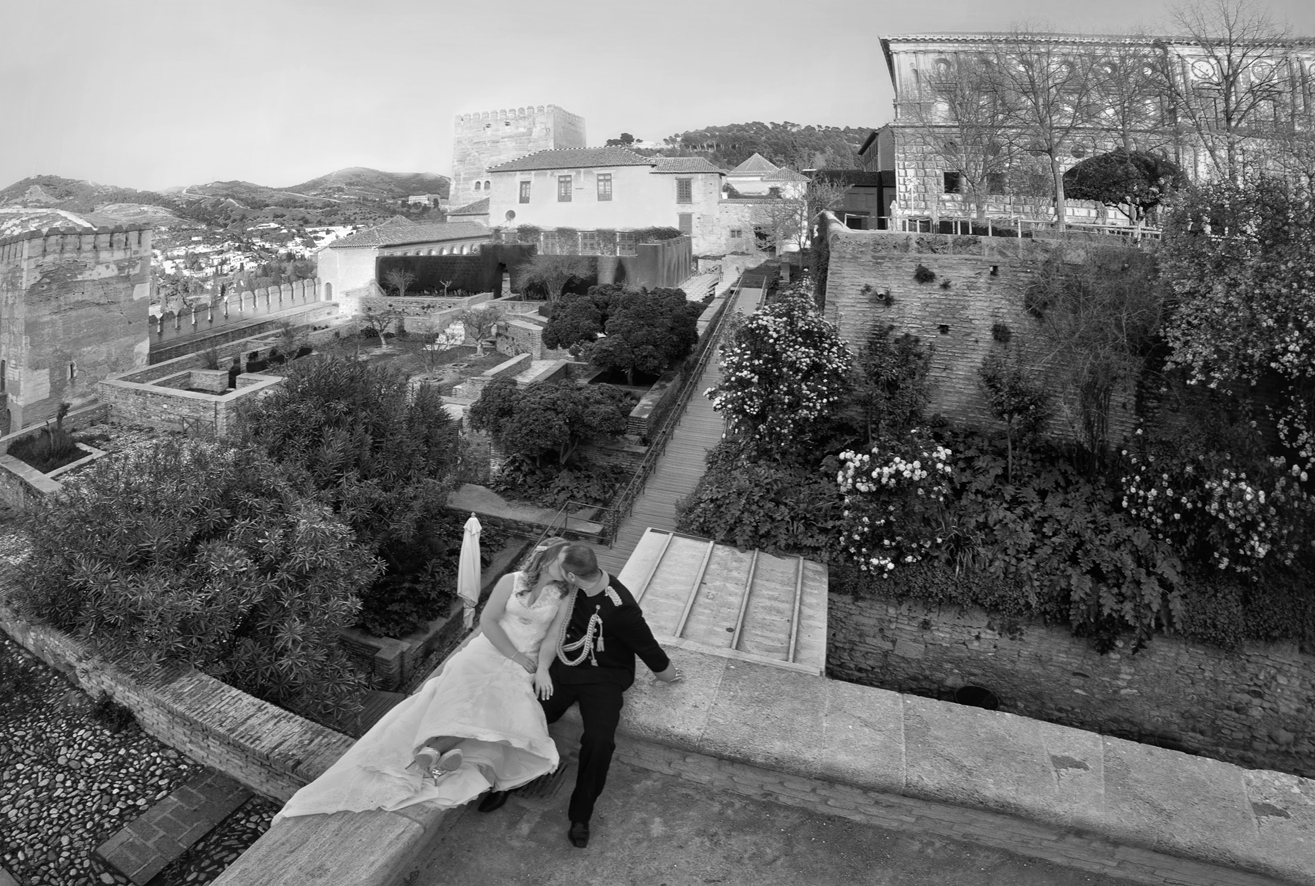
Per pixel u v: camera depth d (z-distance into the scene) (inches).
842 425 719.7
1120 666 567.2
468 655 174.2
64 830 304.3
